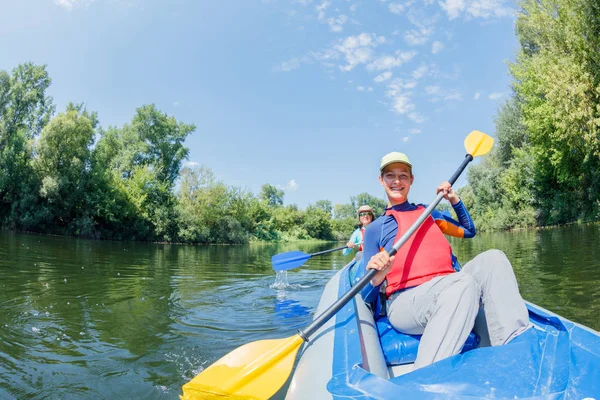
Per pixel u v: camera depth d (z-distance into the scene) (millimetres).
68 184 21109
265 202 43969
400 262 1944
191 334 3090
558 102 14086
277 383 1726
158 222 23359
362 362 1484
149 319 3518
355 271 3287
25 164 21672
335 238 55156
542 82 14867
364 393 1265
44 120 27516
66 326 3176
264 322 3496
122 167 28562
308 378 1541
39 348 2637
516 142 25250
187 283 5754
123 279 5840
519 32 18953
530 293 4043
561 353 1356
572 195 18969
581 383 1187
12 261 7285
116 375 2246
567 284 4355
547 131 16359
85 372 2271
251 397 1703
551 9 14562
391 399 1206
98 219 22391
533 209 22234
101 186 22156
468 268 1822
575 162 17062
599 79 13500
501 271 1652
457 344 1536
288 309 4043
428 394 1197
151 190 24875
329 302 2605
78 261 8070
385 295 2154
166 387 2105
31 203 20812
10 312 3525
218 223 26719
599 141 13938
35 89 27062
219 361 1833
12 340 2762
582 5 13578
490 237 17344
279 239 40312
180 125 33625
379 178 2297
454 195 2270
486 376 1270
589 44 13445
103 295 4500
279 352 1783
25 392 1984
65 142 21469
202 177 26469
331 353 1655
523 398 1131
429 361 1519
